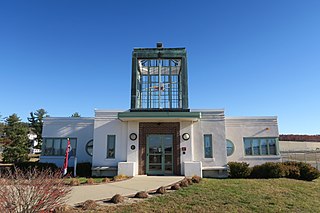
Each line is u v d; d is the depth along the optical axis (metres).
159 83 17.25
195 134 15.73
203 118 16.05
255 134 18.27
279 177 14.36
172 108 15.95
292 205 8.50
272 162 16.20
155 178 13.02
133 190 9.64
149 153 15.27
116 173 15.24
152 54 16.80
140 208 7.31
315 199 9.69
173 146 15.34
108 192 9.25
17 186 5.70
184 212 7.24
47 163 17.50
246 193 9.69
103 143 15.66
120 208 7.25
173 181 11.92
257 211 7.68
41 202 5.70
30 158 34.22
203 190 9.87
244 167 14.81
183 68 16.70
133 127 15.55
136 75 16.45
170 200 8.27
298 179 14.37
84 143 18.69
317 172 14.47
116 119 15.98
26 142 33.59
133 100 16.03
